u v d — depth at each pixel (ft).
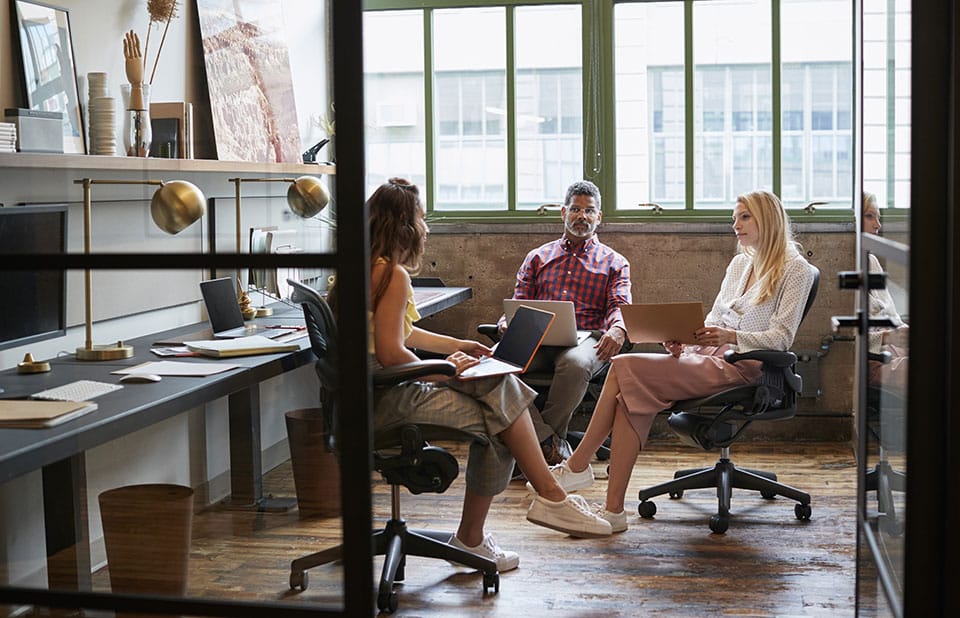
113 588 8.00
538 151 18.03
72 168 9.47
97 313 9.62
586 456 13.35
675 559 11.52
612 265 16.30
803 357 17.07
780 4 17.11
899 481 6.81
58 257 7.06
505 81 17.93
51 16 9.95
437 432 10.34
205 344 10.11
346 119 6.41
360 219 6.48
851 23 16.93
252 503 8.09
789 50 17.16
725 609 10.02
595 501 13.88
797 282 12.75
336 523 6.75
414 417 10.28
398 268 10.32
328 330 6.86
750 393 12.71
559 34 17.76
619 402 12.73
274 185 9.21
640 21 17.51
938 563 6.24
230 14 10.20
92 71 10.25
